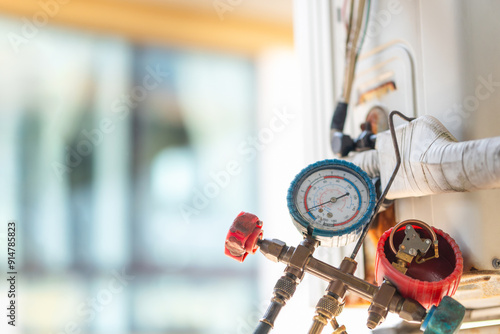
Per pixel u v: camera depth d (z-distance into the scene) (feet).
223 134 9.48
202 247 9.35
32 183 8.98
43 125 8.99
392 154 2.88
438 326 2.16
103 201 9.20
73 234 9.07
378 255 2.44
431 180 2.56
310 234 2.55
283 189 9.20
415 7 3.03
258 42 9.30
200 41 9.24
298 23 4.41
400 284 2.35
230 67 9.44
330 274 2.47
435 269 2.42
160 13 8.90
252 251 2.64
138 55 9.18
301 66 4.35
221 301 9.21
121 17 8.80
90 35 8.93
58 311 8.70
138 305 9.03
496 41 2.79
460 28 2.72
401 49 3.14
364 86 3.53
